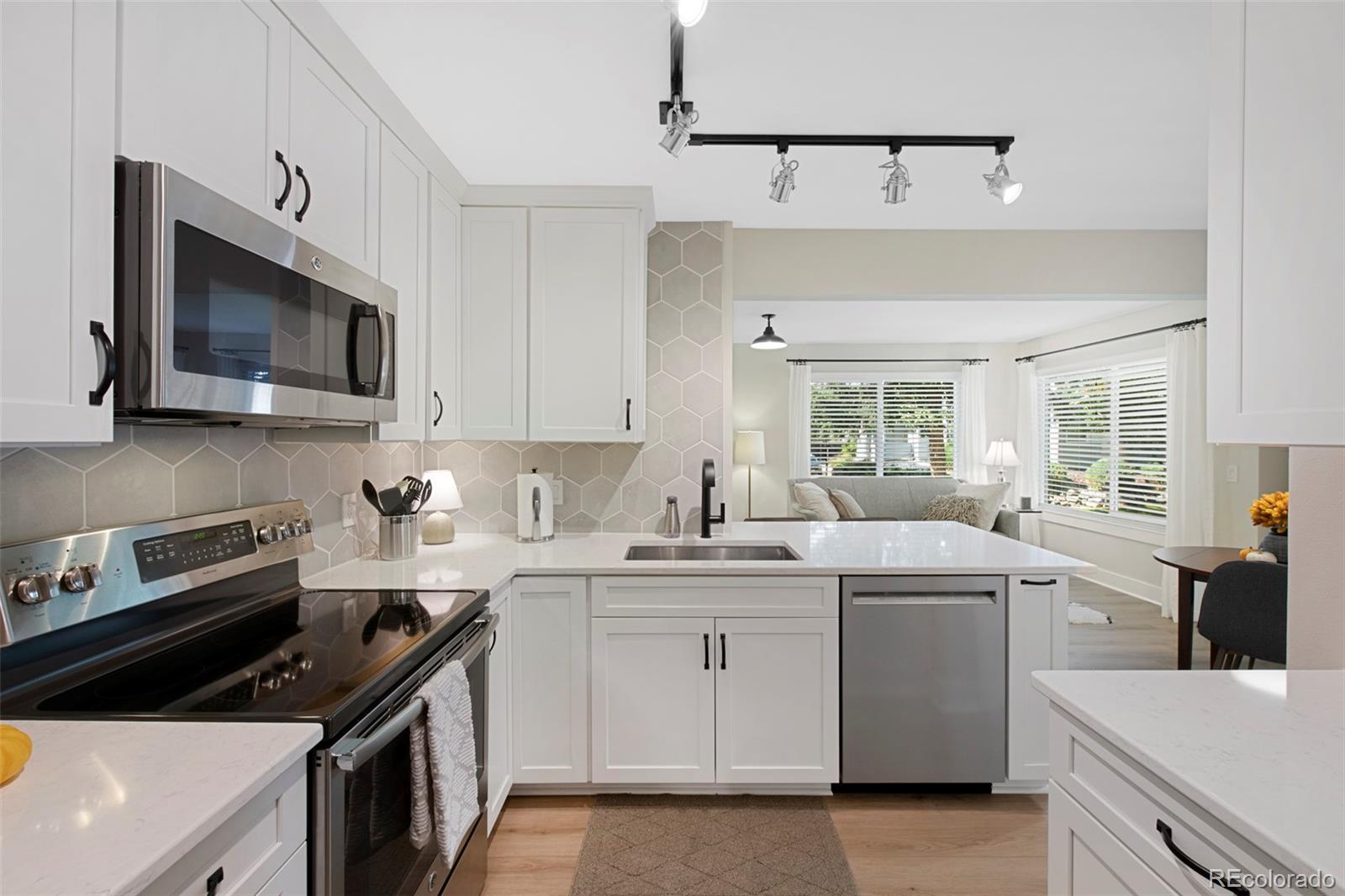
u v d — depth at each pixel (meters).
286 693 1.09
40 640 1.12
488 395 2.55
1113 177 2.54
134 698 1.07
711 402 2.98
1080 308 5.02
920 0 1.51
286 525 1.72
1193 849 0.82
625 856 1.96
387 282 1.88
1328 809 0.76
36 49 0.81
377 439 1.80
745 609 2.20
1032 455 6.49
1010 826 2.10
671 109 1.79
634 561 2.26
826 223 3.08
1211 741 0.93
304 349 1.37
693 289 2.99
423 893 1.36
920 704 2.21
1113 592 5.29
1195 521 4.47
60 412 0.84
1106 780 1.00
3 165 0.77
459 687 1.41
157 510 1.39
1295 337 0.90
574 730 2.20
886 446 7.03
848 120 2.07
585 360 2.57
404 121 1.95
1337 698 1.08
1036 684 1.19
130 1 0.99
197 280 1.06
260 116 1.30
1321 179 0.86
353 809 1.07
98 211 0.90
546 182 2.53
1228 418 1.02
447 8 1.52
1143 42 1.67
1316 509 1.28
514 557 2.34
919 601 2.21
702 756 2.20
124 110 0.98
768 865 1.92
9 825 0.71
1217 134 1.04
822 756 2.21
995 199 2.78
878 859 1.94
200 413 1.13
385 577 2.01
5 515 1.08
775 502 7.06
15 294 0.78
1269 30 0.94
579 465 2.93
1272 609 2.35
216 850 0.78
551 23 1.58
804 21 1.59
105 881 0.61
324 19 1.48
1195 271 3.19
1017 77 1.84
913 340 6.75
